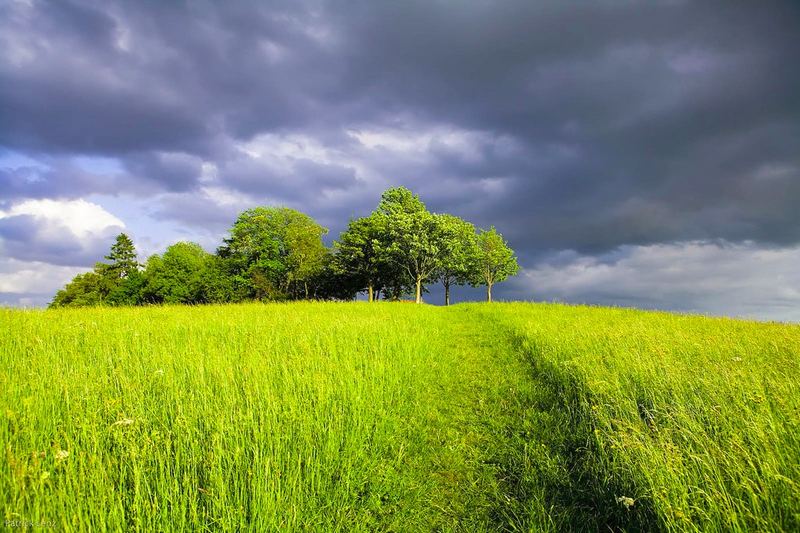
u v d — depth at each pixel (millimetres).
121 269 54938
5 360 6250
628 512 3553
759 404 4289
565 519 3662
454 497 4180
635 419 4723
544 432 5582
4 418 3738
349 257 49750
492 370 9078
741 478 3055
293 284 54062
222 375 5812
